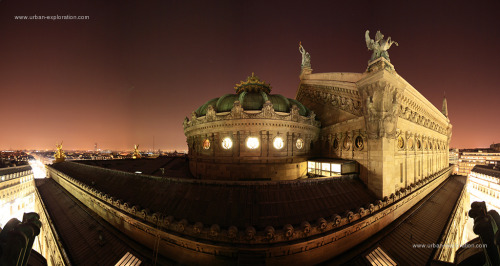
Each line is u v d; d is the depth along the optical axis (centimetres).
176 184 2284
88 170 3931
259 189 2072
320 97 3691
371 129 2470
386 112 2384
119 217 2320
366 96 2522
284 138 3077
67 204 3566
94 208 2920
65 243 2408
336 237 1825
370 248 1955
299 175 3222
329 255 1809
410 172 3088
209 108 3180
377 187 2425
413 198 3011
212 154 3181
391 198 2417
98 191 2705
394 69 2492
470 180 8775
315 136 3612
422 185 3322
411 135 3131
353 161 2777
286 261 1641
